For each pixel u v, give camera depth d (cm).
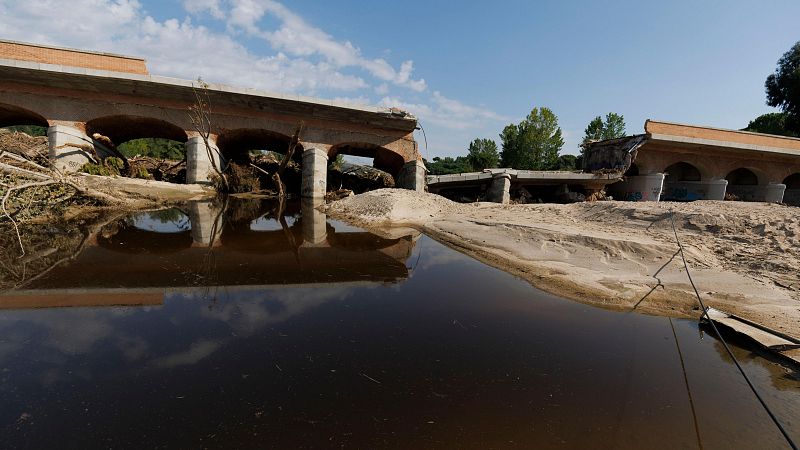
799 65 4106
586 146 3303
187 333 478
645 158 2945
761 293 648
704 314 565
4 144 2173
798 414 357
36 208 1212
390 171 3203
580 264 838
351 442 294
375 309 586
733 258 808
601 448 300
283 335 481
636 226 1088
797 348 462
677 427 332
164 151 5562
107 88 2102
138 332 477
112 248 945
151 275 729
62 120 2098
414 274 798
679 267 766
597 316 591
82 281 679
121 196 1734
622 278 746
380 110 2420
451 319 555
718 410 360
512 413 340
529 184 2867
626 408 356
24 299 585
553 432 317
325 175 2567
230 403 337
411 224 1471
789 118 4366
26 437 287
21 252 873
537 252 933
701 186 3212
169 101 2258
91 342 447
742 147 2889
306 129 2516
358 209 1733
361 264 872
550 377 406
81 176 1633
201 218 1507
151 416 316
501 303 629
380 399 352
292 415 323
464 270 841
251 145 3069
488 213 1535
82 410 322
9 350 421
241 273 764
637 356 463
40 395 340
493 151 5566
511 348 470
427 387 376
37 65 1870
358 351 445
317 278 746
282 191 2528
